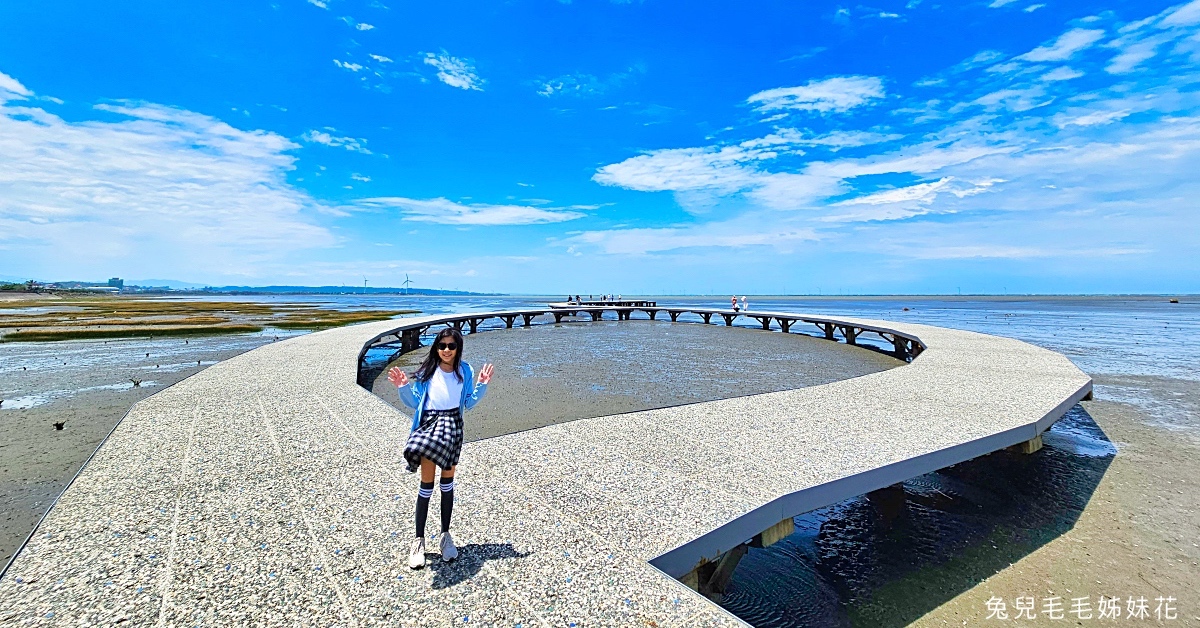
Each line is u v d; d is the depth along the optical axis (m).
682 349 20.61
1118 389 12.47
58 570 3.05
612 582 2.98
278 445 5.53
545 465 4.90
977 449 5.66
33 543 3.37
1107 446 8.20
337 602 2.76
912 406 7.20
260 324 32.19
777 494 4.20
